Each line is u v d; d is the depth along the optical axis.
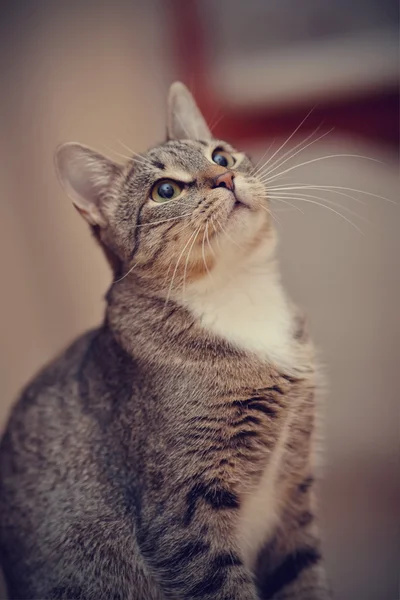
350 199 0.79
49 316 0.84
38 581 0.60
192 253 0.57
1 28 0.80
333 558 0.73
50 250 0.83
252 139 0.78
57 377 0.63
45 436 0.61
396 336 0.82
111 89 0.81
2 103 0.81
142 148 0.81
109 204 0.61
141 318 0.58
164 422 0.56
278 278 0.61
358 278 0.81
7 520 0.61
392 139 0.76
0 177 0.81
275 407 0.57
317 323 0.82
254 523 0.59
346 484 0.80
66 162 0.60
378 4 0.75
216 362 0.57
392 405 0.81
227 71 0.79
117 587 0.57
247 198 0.57
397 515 0.76
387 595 0.69
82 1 0.80
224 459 0.56
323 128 0.77
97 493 0.58
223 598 0.55
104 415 0.59
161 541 0.55
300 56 0.77
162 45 0.80
